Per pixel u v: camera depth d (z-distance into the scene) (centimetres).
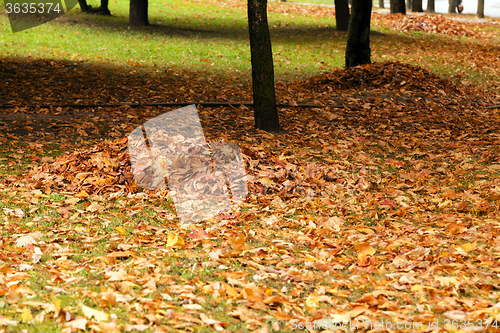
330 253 433
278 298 340
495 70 1688
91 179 615
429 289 361
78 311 315
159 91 1243
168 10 2705
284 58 1755
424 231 490
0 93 1137
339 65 1688
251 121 974
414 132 936
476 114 1095
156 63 1588
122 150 682
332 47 1988
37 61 1511
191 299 342
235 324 315
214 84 1352
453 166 732
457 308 335
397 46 2017
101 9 2400
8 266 384
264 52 884
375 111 1077
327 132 916
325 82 1327
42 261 404
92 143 809
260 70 891
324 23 2542
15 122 905
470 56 1897
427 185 646
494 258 421
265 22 874
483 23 2862
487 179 671
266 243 457
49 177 626
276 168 659
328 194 609
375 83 1291
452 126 978
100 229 485
